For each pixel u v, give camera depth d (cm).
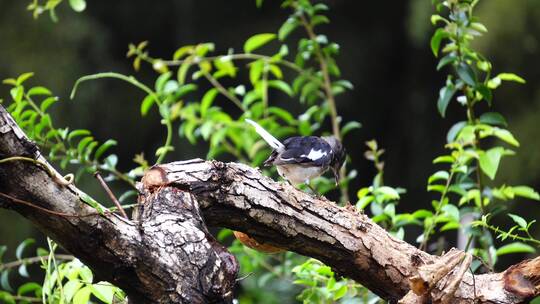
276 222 609
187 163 605
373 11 2217
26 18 1920
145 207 579
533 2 1711
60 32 1950
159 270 538
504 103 1808
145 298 546
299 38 2094
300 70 1055
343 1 2202
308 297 785
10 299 829
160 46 2272
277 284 1159
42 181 510
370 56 2233
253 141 1072
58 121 1889
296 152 920
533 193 825
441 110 809
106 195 1689
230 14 2194
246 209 603
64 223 516
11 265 854
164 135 2070
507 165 1680
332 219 624
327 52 1055
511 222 1597
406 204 2209
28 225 1675
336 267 638
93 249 524
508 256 1638
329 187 993
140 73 2189
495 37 1719
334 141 982
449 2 807
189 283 542
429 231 805
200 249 552
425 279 573
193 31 2212
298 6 1034
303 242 621
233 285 559
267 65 1051
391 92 2261
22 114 805
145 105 926
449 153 2192
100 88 2028
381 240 632
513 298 632
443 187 828
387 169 2250
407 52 2252
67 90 1912
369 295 841
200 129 1098
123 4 2228
